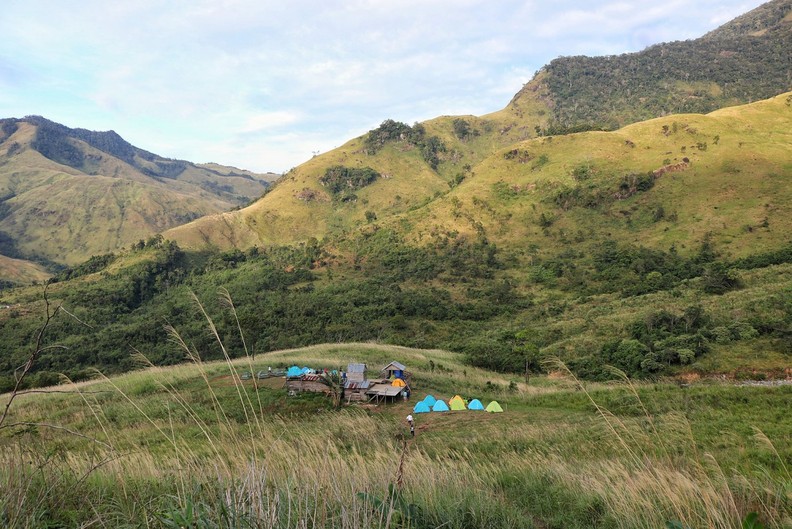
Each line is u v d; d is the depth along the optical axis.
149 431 11.05
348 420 15.07
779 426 13.06
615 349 37.03
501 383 27.73
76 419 15.53
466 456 9.64
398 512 2.71
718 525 3.36
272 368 24.89
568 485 6.02
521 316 63.06
